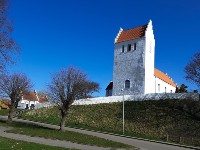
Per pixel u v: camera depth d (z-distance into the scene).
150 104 58.12
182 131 46.88
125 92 72.44
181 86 84.00
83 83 48.94
